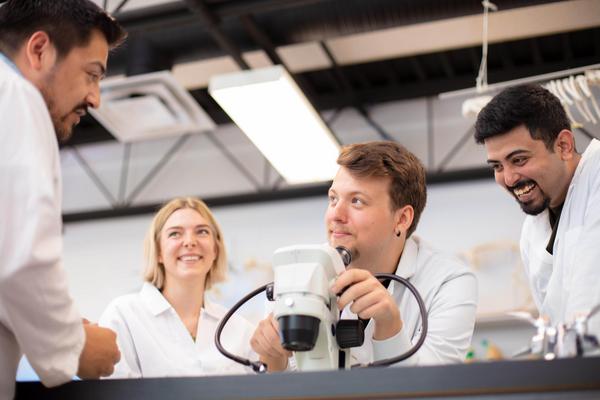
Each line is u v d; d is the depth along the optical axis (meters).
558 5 4.94
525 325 5.34
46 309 1.20
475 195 5.93
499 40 5.43
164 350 2.34
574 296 1.75
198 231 2.62
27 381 1.30
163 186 7.01
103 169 7.26
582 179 1.93
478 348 5.35
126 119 5.14
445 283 1.83
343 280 1.41
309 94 6.23
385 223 1.78
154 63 4.89
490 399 1.05
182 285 2.54
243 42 4.92
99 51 1.49
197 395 1.16
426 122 6.27
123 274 6.82
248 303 6.16
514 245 5.63
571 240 1.90
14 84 1.28
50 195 1.21
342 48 5.69
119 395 1.20
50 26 1.43
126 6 4.85
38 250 1.18
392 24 4.52
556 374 1.03
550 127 1.92
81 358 1.35
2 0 2.35
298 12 4.64
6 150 1.23
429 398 1.08
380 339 1.45
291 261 1.38
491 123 1.94
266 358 1.54
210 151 6.98
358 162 1.79
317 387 1.10
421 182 1.88
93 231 7.09
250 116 4.20
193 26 4.84
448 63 5.87
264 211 6.57
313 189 6.41
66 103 1.46
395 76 6.14
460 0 4.27
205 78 6.07
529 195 1.98
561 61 5.70
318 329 1.34
